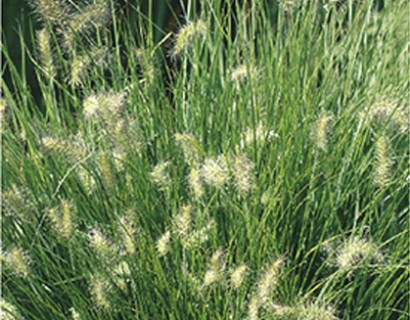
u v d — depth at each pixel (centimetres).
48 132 271
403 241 245
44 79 381
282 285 236
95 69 262
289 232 244
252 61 272
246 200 230
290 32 280
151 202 248
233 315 225
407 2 323
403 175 244
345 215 257
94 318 227
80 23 260
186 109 291
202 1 295
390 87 275
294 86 272
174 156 261
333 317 213
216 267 210
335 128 269
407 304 239
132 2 392
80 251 231
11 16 405
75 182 249
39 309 233
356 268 232
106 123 231
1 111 252
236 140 254
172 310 222
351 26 295
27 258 223
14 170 256
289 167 250
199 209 231
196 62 276
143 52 274
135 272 228
